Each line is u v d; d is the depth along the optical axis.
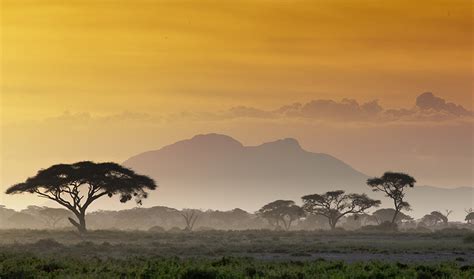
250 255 96.25
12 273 53.56
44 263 60.88
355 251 106.19
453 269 57.88
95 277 51.16
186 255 95.00
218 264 64.94
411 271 55.06
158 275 51.59
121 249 108.25
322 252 104.56
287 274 53.28
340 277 51.06
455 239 167.88
